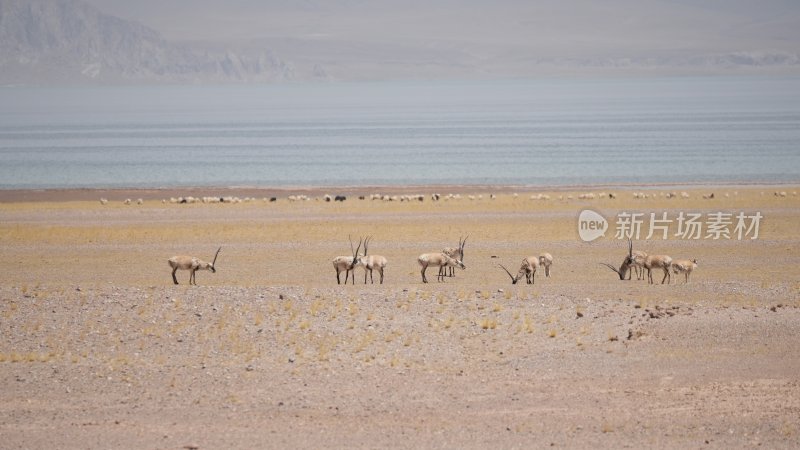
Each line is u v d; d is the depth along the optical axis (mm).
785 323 96500
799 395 75188
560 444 65000
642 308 104562
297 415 71812
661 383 79000
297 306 104438
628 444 64938
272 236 187875
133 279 136125
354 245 174750
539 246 170875
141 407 73812
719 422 69250
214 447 65000
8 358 86688
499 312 103000
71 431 68250
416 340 93000
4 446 65000
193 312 101500
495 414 71625
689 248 166250
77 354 88375
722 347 88875
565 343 91562
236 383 79875
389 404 74250
